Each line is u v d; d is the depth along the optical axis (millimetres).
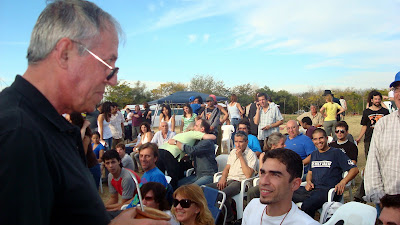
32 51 946
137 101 43906
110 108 7723
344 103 13578
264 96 7180
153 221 943
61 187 857
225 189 4418
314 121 9672
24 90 869
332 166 4160
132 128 13180
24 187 726
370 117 5848
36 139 785
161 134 7562
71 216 891
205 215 2840
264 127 7152
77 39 949
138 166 7852
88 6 1021
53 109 910
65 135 964
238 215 4500
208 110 8820
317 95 34469
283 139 5129
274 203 2105
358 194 4199
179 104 17766
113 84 1081
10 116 769
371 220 2678
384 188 2812
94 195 959
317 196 4004
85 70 975
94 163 4348
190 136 5414
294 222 2068
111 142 7961
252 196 4477
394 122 2771
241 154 4730
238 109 9875
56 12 950
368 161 2957
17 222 708
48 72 943
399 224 2199
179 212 2830
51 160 827
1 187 692
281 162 2068
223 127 9523
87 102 1013
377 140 2875
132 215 981
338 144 5262
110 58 1053
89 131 4172
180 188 2895
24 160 736
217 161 6086
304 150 5414
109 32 1047
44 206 783
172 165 5328
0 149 709
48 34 927
